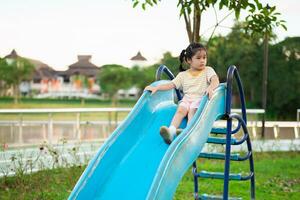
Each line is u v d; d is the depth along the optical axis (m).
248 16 11.41
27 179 10.86
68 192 10.27
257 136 21.36
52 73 92.94
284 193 11.23
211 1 10.32
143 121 7.66
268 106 37.56
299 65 36.78
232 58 36.62
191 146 6.73
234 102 38.97
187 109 7.78
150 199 5.96
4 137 14.18
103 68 82.75
